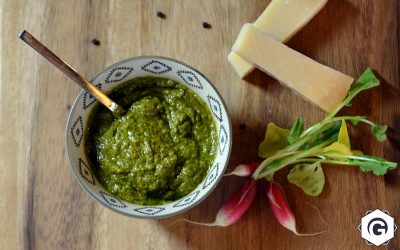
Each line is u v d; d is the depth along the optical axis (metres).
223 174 0.35
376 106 0.39
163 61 0.34
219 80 0.39
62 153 0.38
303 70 0.37
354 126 0.39
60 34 0.39
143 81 0.36
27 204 0.37
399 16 0.39
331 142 0.38
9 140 0.38
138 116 0.35
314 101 0.37
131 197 0.34
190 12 0.39
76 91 0.38
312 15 0.38
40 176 0.38
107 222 0.37
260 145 0.38
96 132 0.35
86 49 0.38
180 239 0.37
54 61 0.32
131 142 0.34
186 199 0.34
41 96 0.38
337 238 0.38
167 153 0.35
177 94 0.36
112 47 0.39
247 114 0.38
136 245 0.37
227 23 0.39
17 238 0.37
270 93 0.39
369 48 0.39
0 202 0.37
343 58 0.39
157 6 0.39
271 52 0.37
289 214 0.37
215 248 0.37
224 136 0.35
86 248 0.37
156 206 0.35
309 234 0.38
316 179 0.38
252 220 0.38
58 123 0.38
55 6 0.39
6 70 0.38
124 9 0.39
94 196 0.33
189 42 0.39
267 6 0.39
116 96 0.36
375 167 0.36
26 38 0.31
